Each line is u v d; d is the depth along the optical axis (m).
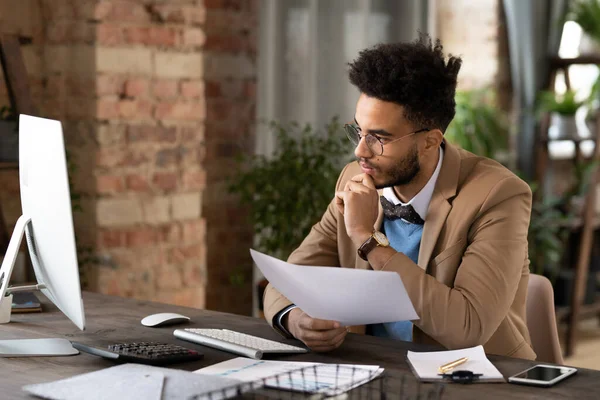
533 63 5.92
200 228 4.30
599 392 1.71
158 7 4.04
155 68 4.06
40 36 4.00
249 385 1.63
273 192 4.21
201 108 4.25
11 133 3.63
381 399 1.61
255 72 4.65
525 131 5.97
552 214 5.62
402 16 5.21
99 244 3.96
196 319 2.36
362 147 2.16
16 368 1.86
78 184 3.99
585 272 5.55
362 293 1.86
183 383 1.67
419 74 2.10
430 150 2.22
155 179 4.12
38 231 1.98
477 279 2.10
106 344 2.07
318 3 4.78
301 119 4.70
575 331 5.48
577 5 6.04
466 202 2.22
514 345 2.24
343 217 2.40
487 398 1.66
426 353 1.97
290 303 2.19
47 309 2.45
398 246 2.33
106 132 3.93
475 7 5.92
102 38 3.87
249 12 4.60
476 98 5.64
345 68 4.86
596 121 5.63
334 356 1.98
